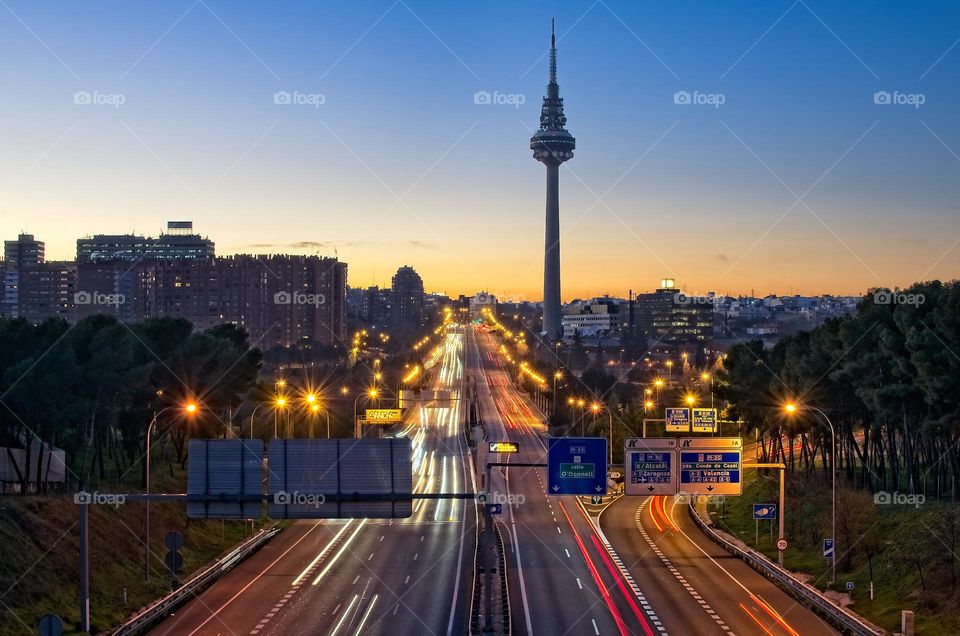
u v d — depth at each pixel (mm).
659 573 74188
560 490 59250
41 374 86562
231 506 54062
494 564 73125
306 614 60344
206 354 111188
